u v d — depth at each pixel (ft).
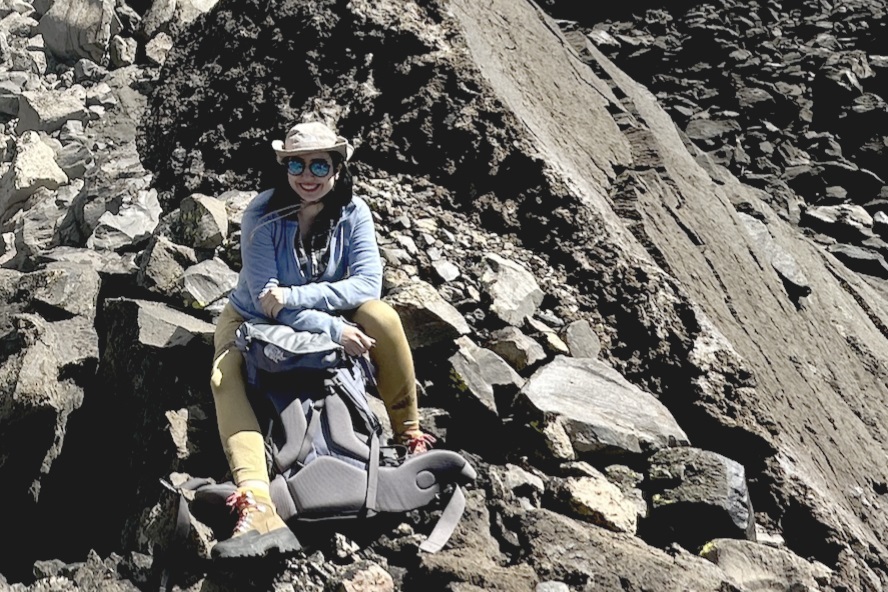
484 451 13.51
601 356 15.23
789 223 34.12
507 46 21.94
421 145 17.06
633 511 12.73
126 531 13.00
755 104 38.42
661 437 13.78
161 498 12.32
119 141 27.22
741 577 12.21
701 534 12.82
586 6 42.63
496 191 16.76
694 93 38.65
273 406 11.57
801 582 12.29
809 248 29.40
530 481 12.79
